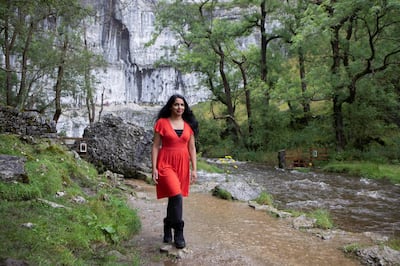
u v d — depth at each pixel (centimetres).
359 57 2091
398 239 554
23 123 1000
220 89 3058
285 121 2622
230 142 2734
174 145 429
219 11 4309
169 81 6100
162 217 591
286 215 654
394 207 885
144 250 424
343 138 2136
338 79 2014
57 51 2084
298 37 1947
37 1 1318
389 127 2194
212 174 1360
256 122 2719
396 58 1989
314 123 2433
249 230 546
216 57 2816
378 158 1872
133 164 1080
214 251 436
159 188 426
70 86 2369
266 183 1276
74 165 787
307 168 1802
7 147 712
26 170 563
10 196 472
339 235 548
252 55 2908
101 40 5688
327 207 879
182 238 432
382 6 1667
